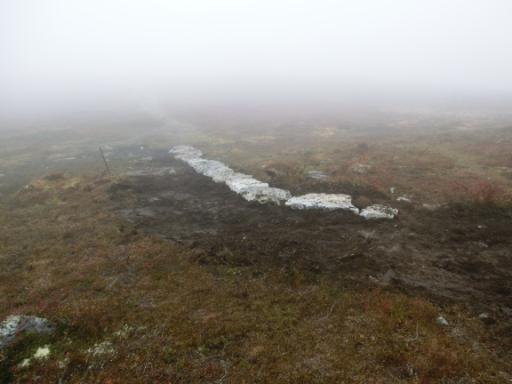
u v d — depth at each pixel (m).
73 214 19.23
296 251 13.68
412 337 8.80
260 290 11.21
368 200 18.70
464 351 8.23
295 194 20.97
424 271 12.00
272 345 8.66
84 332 9.28
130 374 7.75
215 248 14.29
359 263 12.63
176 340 8.92
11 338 8.77
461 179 21.42
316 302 10.46
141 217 18.44
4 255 14.70
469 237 14.34
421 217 16.62
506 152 27.45
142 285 11.70
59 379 7.61
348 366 7.88
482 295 10.56
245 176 24.39
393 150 30.58
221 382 7.50
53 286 11.83
